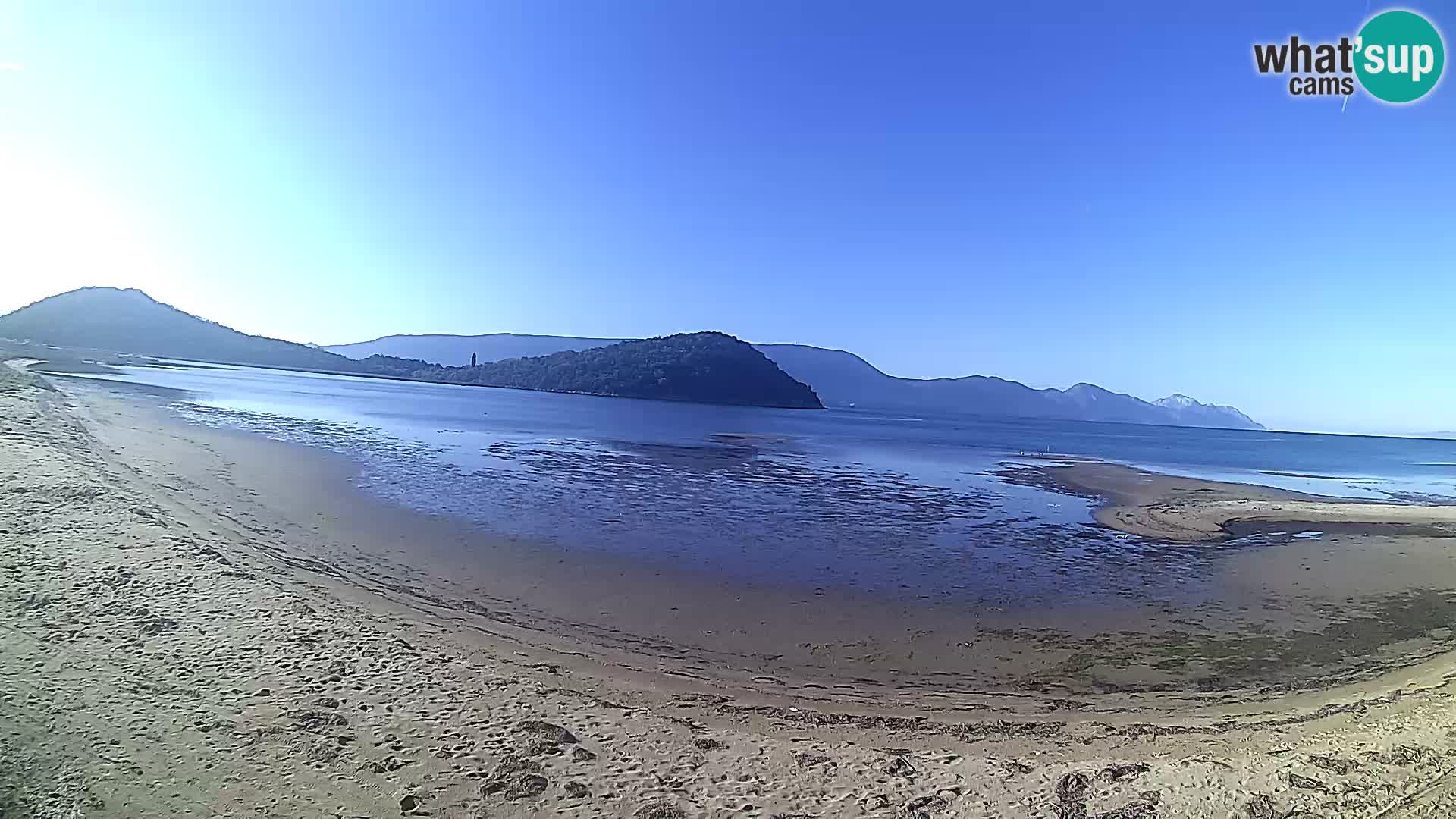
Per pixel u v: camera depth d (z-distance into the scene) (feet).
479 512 59.67
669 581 43.11
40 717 20.11
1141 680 31.94
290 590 33.94
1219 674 32.91
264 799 17.70
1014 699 29.14
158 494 52.34
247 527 46.93
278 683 24.02
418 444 112.06
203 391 201.57
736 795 19.54
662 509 67.72
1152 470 141.28
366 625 30.71
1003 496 92.27
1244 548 62.08
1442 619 42.09
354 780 18.88
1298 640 37.88
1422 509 85.20
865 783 20.67
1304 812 19.25
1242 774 21.49
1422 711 27.25
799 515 69.31
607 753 21.49
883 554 53.67
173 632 27.20
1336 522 75.15
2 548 33.37
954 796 20.03
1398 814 18.95
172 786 17.87
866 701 28.02
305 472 72.74
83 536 36.86
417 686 25.05
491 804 18.33
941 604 41.81
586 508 65.16
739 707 26.43
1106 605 43.11
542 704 24.62
